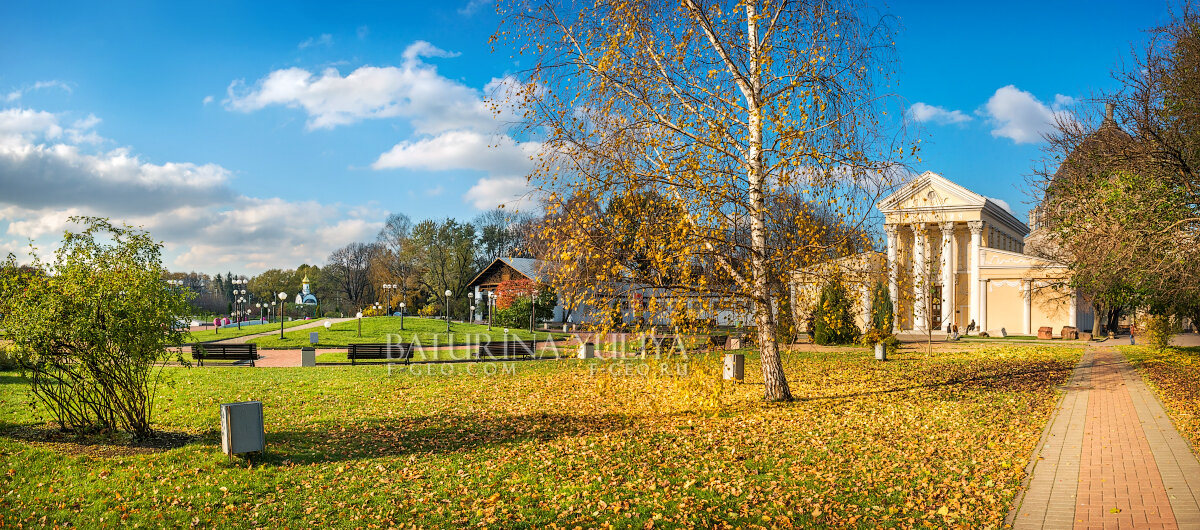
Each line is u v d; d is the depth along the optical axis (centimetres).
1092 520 686
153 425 1252
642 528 699
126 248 1105
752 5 1303
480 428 1249
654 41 1284
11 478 867
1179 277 1586
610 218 1136
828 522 704
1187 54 1474
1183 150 1497
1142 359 2633
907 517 714
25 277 1078
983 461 944
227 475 907
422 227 8188
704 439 1112
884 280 1519
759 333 1519
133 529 709
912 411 1373
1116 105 1584
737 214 1257
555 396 1658
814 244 1250
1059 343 3950
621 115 1248
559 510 761
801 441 1091
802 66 1243
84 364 1077
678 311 1148
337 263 9750
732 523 711
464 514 755
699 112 1269
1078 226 1700
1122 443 1053
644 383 1853
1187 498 750
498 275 6050
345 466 964
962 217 5053
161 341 1138
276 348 3366
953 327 4481
